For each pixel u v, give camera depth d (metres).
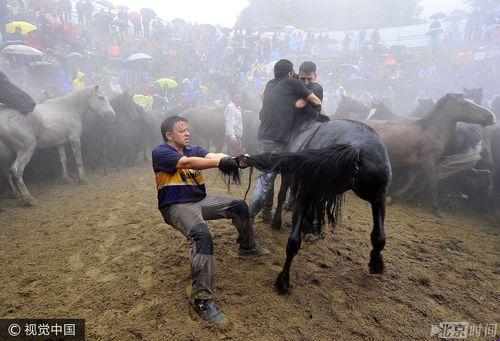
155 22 22.09
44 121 5.65
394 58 19.64
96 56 16.39
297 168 2.71
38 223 4.49
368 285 3.22
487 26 18.42
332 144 2.94
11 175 5.15
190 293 2.97
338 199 2.95
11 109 5.23
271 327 2.65
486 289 3.31
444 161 5.50
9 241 3.99
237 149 7.31
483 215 5.59
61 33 15.34
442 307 3.01
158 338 2.51
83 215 4.73
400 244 4.10
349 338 2.60
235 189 5.96
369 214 5.04
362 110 8.12
